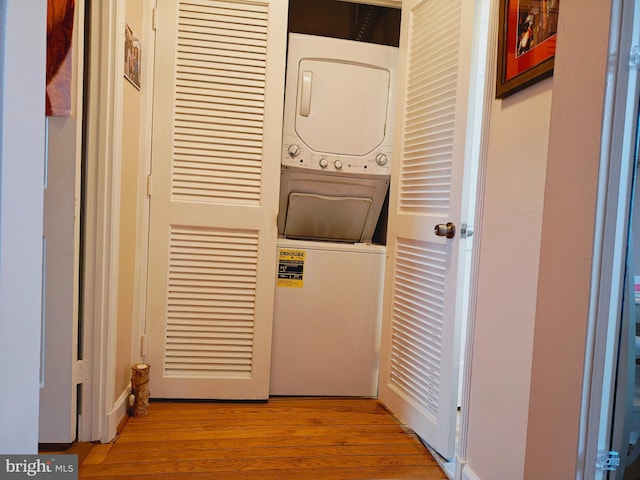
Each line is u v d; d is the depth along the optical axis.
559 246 1.07
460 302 1.81
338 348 2.43
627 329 0.99
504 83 1.43
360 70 2.39
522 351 1.33
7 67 0.60
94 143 1.75
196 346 2.29
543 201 1.24
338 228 2.66
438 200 1.94
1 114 0.59
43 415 1.75
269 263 2.31
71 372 1.76
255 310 2.31
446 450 1.83
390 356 2.28
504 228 1.45
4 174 0.61
